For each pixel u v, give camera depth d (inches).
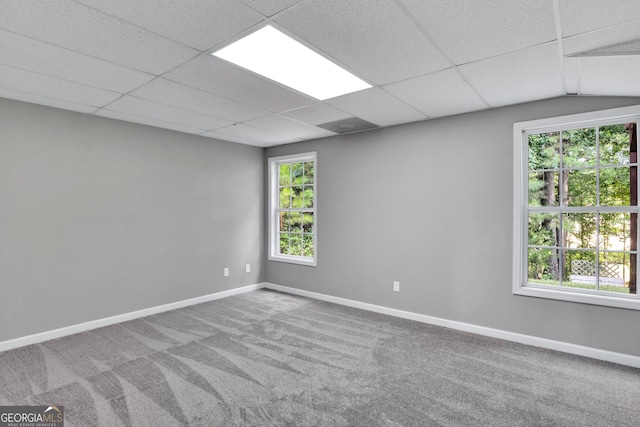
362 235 163.6
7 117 115.4
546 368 101.3
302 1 61.0
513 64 86.9
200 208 174.9
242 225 195.9
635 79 88.4
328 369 101.2
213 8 63.2
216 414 79.0
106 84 101.9
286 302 175.0
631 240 107.7
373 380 94.7
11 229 116.4
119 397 85.7
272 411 80.1
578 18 64.7
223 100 116.9
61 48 78.8
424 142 143.4
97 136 137.2
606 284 110.8
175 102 118.8
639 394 87.2
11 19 66.1
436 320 140.0
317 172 181.9
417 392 88.5
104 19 66.7
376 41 75.9
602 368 101.0
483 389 89.9
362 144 163.3
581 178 115.8
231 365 103.7
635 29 68.0
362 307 163.3
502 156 124.6
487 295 127.9
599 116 106.2
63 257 128.3
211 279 179.9
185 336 127.4
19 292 118.0
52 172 125.6
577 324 110.6
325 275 178.5
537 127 117.8
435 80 98.4
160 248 158.2
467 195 132.5
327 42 76.4
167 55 82.8
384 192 155.6
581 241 115.6
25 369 100.6
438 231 139.8
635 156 107.7
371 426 74.7
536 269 123.9
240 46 78.6
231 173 189.9
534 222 124.8
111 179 141.6
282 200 208.4
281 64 88.0
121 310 144.6
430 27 69.7
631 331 102.5
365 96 112.5
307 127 155.6
